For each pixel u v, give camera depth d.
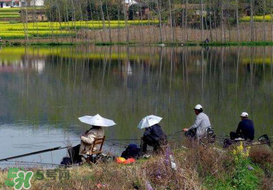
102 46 83.12
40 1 125.50
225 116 26.03
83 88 36.81
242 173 13.70
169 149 13.96
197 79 41.84
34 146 20.05
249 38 88.81
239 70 48.31
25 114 26.88
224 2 89.62
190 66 52.41
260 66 51.97
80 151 15.05
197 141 15.26
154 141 15.75
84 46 83.38
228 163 14.06
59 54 68.50
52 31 87.88
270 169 14.54
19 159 17.56
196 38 90.06
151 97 32.69
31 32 90.94
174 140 17.28
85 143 14.99
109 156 15.41
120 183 12.52
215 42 84.56
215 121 24.77
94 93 34.44
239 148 14.27
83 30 91.00
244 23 94.31
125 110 28.05
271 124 23.91
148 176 12.82
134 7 103.50
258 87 37.03
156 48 78.81
